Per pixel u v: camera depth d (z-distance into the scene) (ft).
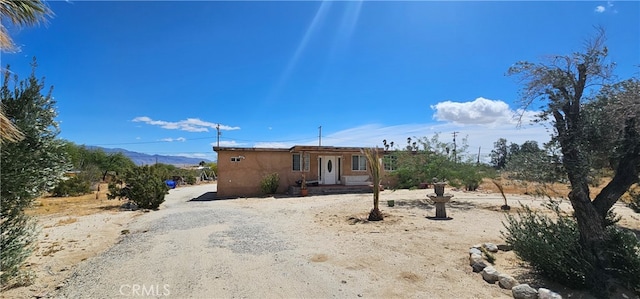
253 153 62.03
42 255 19.45
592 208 13.35
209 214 36.11
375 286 14.11
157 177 46.29
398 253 19.02
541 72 14.02
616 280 12.90
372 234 24.34
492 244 19.60
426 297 12.96
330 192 61.62
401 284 14.30
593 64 13.39
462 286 14.05
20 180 13.89
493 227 26.76
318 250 19.99
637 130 11.98
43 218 34.22
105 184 111.34
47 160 15.02
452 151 47.50
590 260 13.08
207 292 13.60
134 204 45.06
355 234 24.47
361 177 67.46
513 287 13.08
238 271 16.20
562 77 13.48
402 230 25.63
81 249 21.12
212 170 168.25
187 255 19.15
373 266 16.74
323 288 13.94
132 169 46.26
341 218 31.94
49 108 15.19
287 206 43.01
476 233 24.34
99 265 17.40
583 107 13.92
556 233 14.58
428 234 24.07
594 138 13.07
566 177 13.70
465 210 36.58
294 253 19.39
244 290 13.79
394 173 54.29
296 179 64.39
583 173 12.93
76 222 31.58
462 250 19.53
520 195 51.88
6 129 10.66
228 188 60.59
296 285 14.30
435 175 46.21
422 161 47.96
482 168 45.55
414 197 50.49
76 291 13.82
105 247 21.76
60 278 15.49
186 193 73.87
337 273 15.76
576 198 13.56
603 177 14.39
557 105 13.51
